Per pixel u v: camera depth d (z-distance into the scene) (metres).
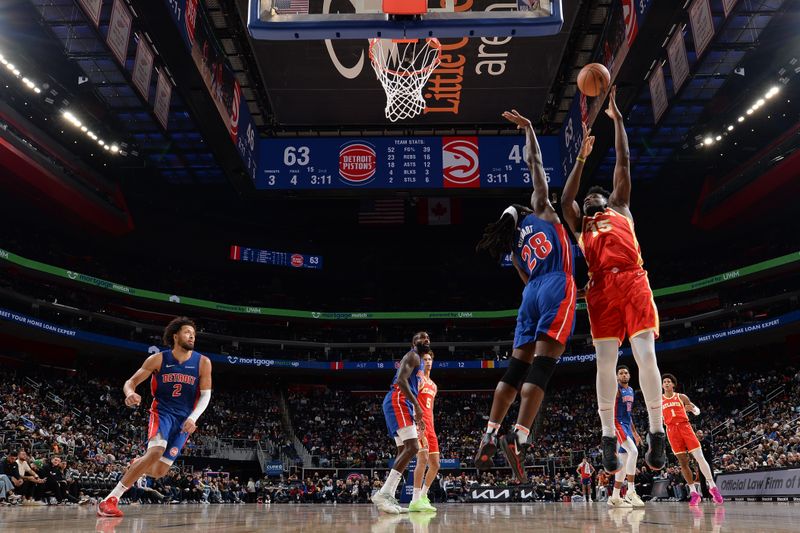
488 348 42.75
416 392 7.95
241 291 42.94
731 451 24.95
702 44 16.36
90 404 30.91
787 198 32.38
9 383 28.39
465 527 3.55
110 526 3.93
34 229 34.34
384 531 3.24
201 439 30.83
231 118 21.84
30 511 8.23
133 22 18.44
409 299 44.78
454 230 43.22
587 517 4.86
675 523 3.72
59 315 34.00
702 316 36.22
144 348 35.00
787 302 34.16
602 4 20.62
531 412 3.79
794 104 28.09
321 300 44.66
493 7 8.25
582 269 40.50
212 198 39.12
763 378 32.31
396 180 23.80
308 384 42.00
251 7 7.90
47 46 23.28
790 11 20.58
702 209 35.78
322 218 42.31
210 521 4.75
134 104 26.09
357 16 7.96
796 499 14.07
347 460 32.75
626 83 19.91
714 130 29.94
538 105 23.20
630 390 9.21
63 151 30.52
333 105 23.44
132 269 39.06
